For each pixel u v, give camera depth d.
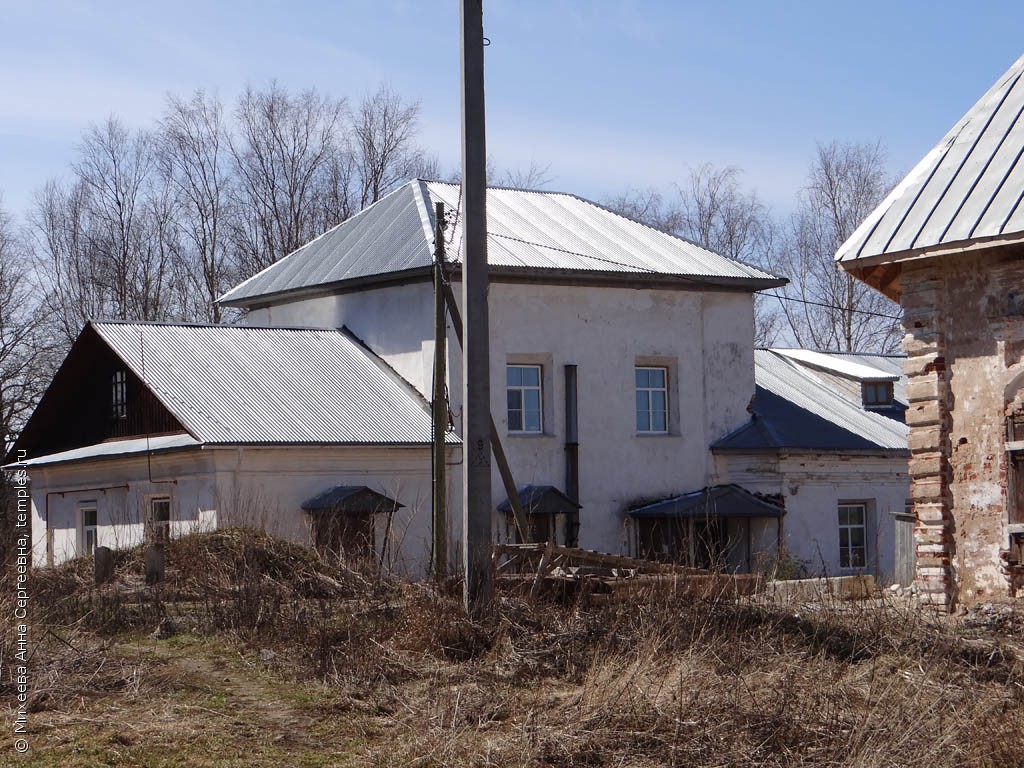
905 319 15.53
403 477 25.14
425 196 30.11
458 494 25.59
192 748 9.34
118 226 44.84
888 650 12.39
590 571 15.09
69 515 28.25
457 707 10.23
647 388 28.58
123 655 12.41
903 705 9.53
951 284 15.23
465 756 9.18
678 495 28.12
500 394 26.58
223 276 45.56
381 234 29.17
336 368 27.00
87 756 8.98
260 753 9.30
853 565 28.52
